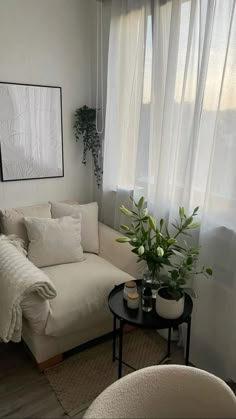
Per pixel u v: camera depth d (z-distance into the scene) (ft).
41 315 5.65
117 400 2.69
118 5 7.59
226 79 5.05
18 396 5.58
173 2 5.91
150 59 6.86
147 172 7.28
